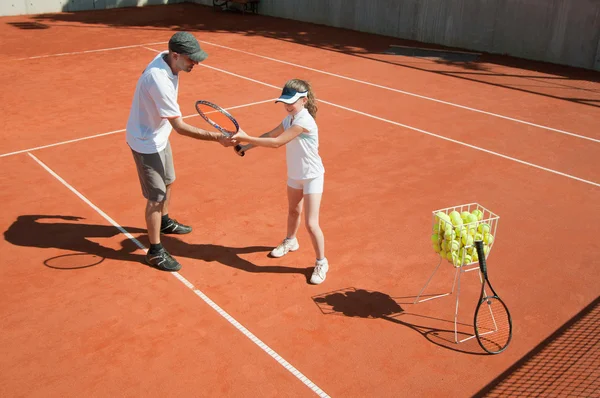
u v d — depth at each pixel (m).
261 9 24.28
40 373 4.34
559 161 8.77
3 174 7.95
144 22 21.98
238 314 5.07
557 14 15.74
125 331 4.82
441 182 7.91
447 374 4.39
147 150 5.34
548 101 12.14
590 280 5.65
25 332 4.79
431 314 5.11
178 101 11.55
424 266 5.86
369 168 8.34
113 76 13.64
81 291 5.36
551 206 7.25
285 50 17.11
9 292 5.31
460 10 17.81
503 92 12.81
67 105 11.23
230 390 4.19
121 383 4.25
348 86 12.98
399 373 4.39
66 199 7.25
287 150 5.23
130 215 6.86
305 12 22.50
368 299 5.31
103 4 25.30
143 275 5.63
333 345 4.69
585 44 15.39
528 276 5.70
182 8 25.78
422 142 9.45
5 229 6.44
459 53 17.17
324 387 4.24
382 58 16.31
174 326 4.89
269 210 7.04
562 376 4.36
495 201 7.36
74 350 4.59
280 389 4.21
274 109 11.13
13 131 9.68
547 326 4.95
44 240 6.23
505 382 4.31
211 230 6.53
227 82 13.12
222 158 8.63
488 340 4.76
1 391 4.15
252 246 6.21
